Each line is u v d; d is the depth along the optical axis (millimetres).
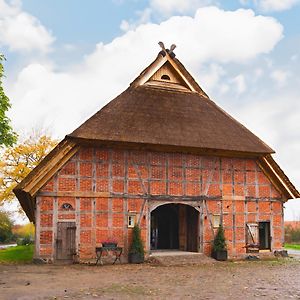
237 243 22625
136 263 20094
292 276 15945
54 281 14211
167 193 21594
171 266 19406
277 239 23734
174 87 24797
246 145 22938
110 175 20719
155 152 21703
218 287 13188
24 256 23812
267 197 23750
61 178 19906
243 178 23297
